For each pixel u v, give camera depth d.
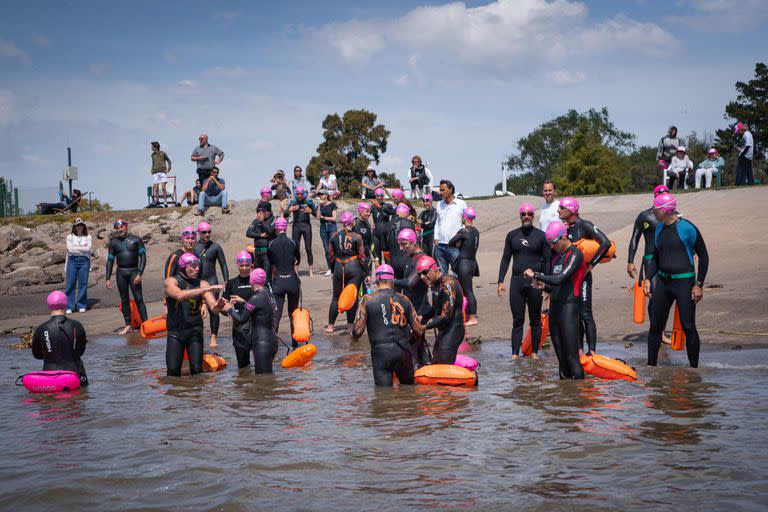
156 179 27.27
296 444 5.79
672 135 25.75
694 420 6.04
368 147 57.41
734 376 7.77
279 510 4.39
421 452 5.47
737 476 4.68
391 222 12.71
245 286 10.09
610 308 12.59
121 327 14.53
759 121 60.97
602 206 26.05
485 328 12.20
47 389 8.24
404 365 8.11
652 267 8.71
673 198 8.48
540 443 5.57
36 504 4.60
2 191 31.22
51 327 8.51
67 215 27.23
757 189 22.42
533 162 104.81
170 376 9.23
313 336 12.56
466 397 7.32
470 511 4.29
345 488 4.74
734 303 11.73
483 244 22.23
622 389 7.38
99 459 5.52
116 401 7.71
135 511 4.45
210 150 24.59
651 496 4.41
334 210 19.58
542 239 9.74
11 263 23.09
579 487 4.61
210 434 6.18
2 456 5.66
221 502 4.55
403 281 9.55
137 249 14.12
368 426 6.28
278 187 24.61
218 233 23.50
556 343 8.16
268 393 7.93
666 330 10.92
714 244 17.23
